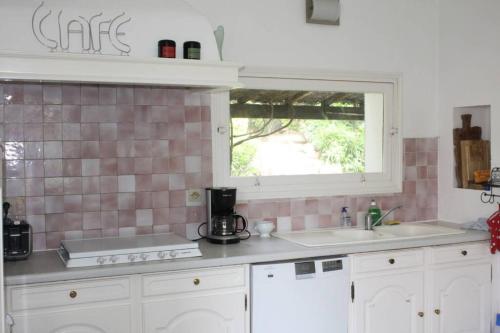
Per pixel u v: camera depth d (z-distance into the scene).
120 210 3.11
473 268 3.47
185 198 3.28
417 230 3.76
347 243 3.09
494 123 3.60
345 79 3.71
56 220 2.98
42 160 2.94
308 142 3.68
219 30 2.97
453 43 3.88
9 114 2.87
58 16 2.59
